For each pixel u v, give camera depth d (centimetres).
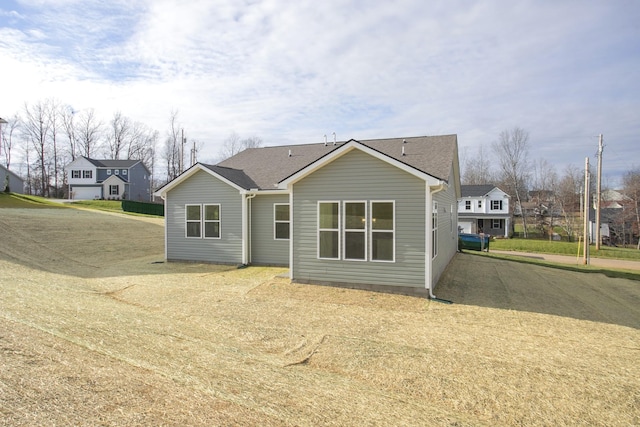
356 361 602
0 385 399
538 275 1475
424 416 443
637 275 1684
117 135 6738
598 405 482
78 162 5219
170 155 6231
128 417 367
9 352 484
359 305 920
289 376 529
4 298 779
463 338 712
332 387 504
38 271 1183
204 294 1003
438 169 1152
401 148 1444
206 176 1512
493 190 4662
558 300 1054
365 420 420
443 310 897
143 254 1772
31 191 6153
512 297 1058
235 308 878
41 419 347
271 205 1455
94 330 631
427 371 570
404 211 1014
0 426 329
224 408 409
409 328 764
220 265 1475
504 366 590
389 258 1029
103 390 416
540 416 455
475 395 502
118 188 5147
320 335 715
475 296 1050
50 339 554
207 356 575
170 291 1030
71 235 1877
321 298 973
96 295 952
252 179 1568
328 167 1087
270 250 1460
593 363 612
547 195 5422
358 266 1060
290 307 895
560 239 4584
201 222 1521
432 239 1062
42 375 433
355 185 1061
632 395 508
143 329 681
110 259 1585
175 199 1563
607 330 798
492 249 3123
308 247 1112
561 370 580
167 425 360
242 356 595
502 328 781
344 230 1073
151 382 452
